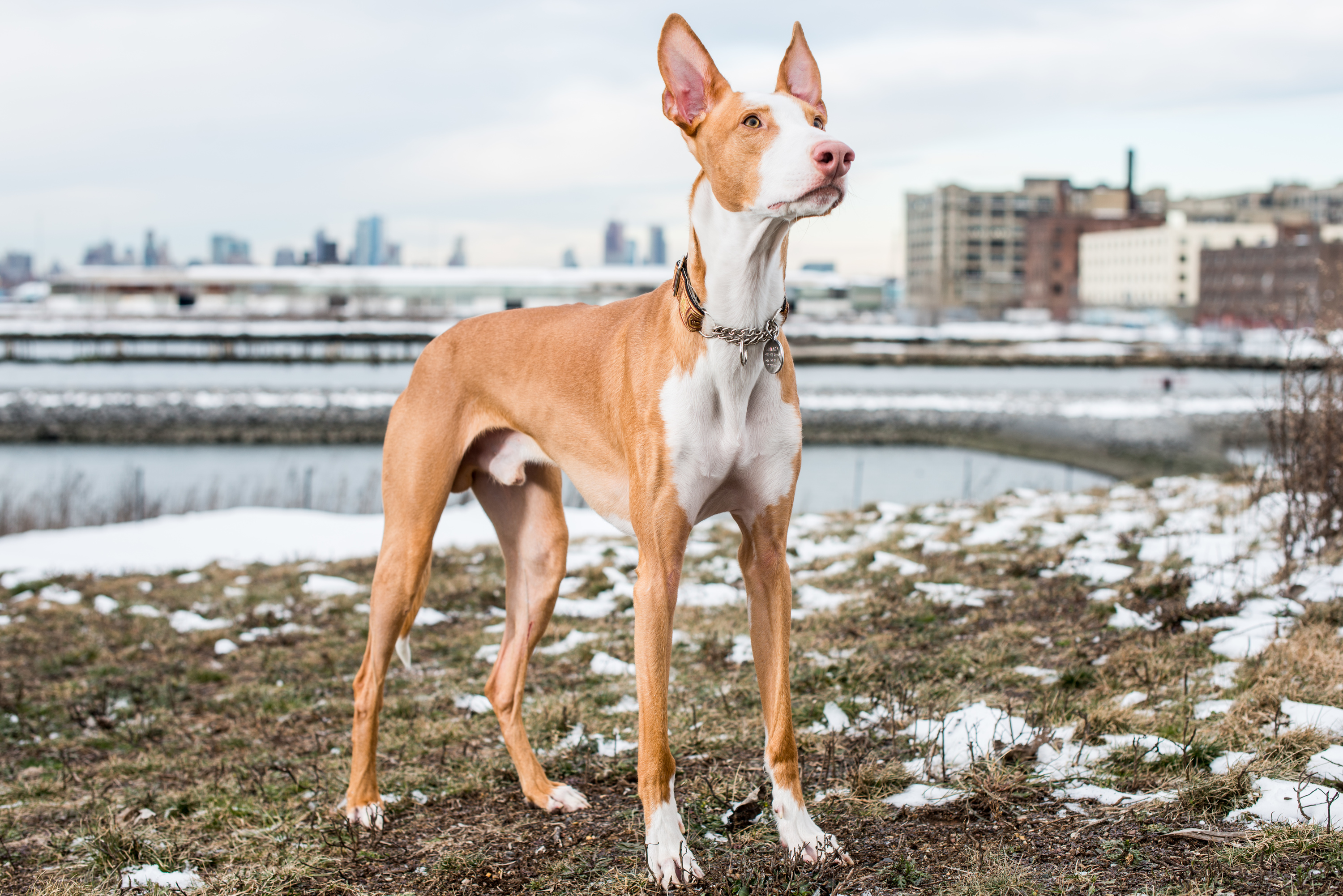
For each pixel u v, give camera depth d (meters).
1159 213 172.38
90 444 33.84
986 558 7.11
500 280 99.81
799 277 113.88
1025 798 3.46
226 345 70.31
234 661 6.75
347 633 7.24
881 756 3.99
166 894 3.39
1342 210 185.88
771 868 3.07
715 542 9.16
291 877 3.43
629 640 6.21
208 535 11.88
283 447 33.25
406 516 3.97
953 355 67.62
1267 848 2.90
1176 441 28.33
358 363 65.00
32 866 3.77
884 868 3.05
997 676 4.78
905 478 23.39
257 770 4.58
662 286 3.55
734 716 4.58
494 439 4.09
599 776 4.13
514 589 4.17
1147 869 2.90
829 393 40.03
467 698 5.36
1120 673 4.58
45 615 8.18
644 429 3.27
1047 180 168.88
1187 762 3.53
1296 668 4.26
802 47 3.45
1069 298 150.88
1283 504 6.95
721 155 3.06
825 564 7.70
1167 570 6.05
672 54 3.23
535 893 3.16
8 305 124.12
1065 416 32.97
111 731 5.43
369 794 3.92
